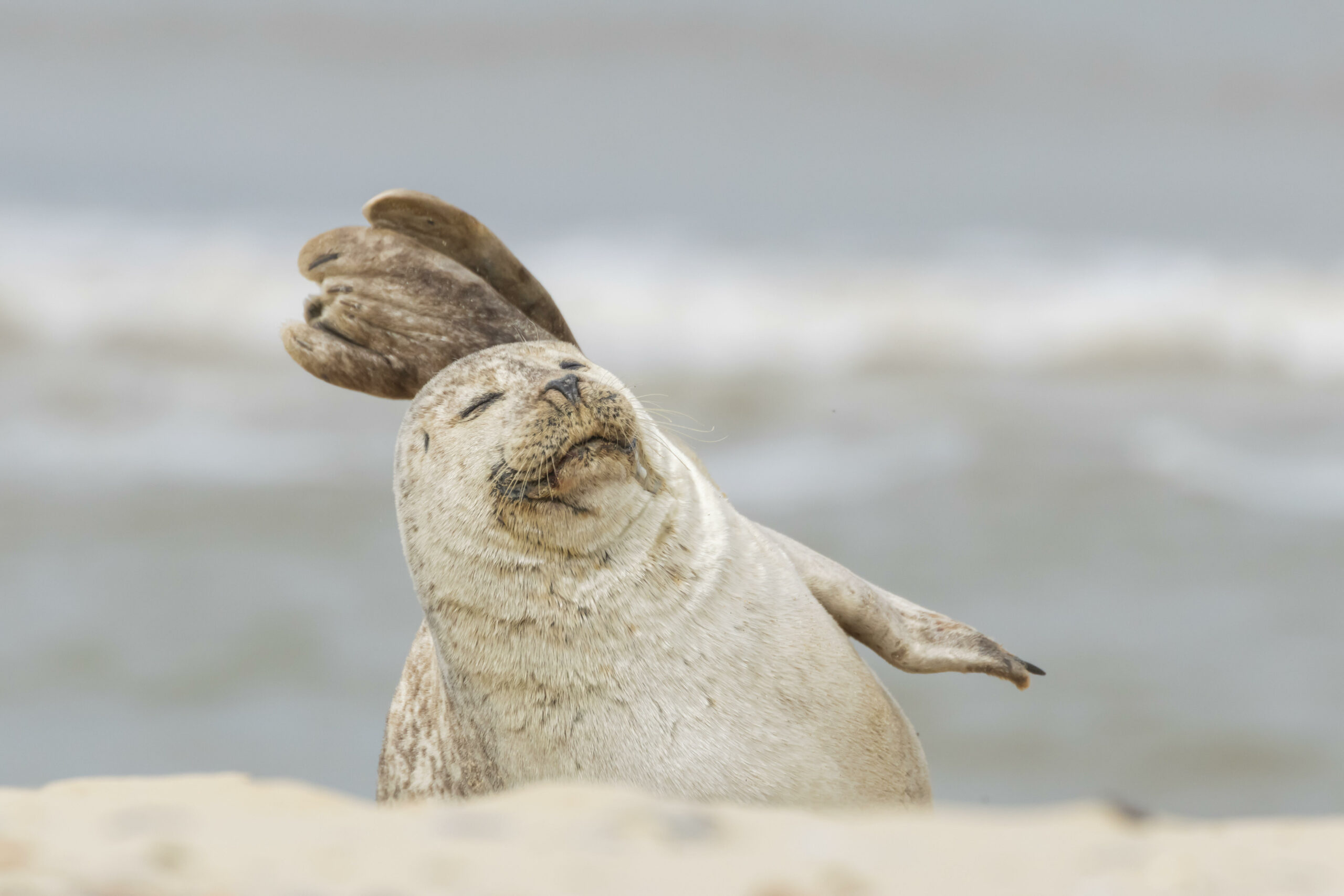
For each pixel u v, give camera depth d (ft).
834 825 39.11
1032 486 202.49
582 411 64.49
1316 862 35.45
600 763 65.00
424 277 78.02
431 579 68.39
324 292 78.79
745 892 33.42
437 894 33.06
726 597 66.33
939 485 203.51
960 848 36.76
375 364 78.33
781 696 65.62
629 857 35.83
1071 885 33.76
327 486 207.72
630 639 65.05
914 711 139.13
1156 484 203.51
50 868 34.27
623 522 65.16
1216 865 34.99
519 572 65.67
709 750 64.13
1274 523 186.91
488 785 69.36
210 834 37.70
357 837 37.29
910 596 160.56
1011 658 74.23
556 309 82.23
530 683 65.87
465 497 66.69
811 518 189.88
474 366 71.61
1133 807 41.75
